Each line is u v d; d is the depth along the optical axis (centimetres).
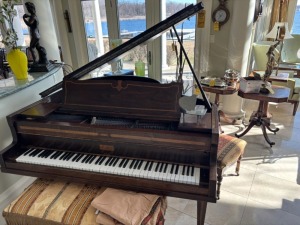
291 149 268
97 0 368
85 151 146
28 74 236
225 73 318
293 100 343
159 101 148
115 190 133
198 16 320
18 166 147
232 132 312
